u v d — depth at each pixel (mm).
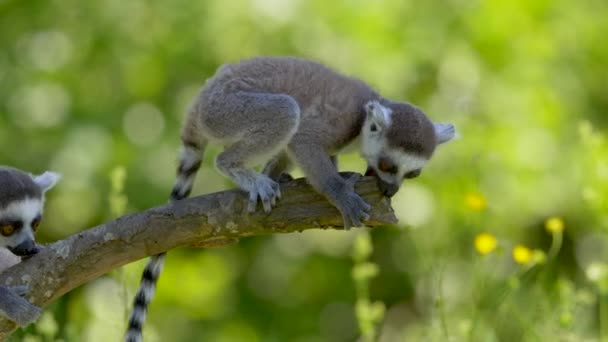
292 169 9438
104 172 15070
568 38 16750
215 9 15875
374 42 15672
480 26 16250
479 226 12375
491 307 9383
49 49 16375
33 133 15477
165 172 15391
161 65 16219
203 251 16688
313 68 9164
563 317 8953
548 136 15992
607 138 16453
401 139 9016
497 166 15711
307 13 15742
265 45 15930
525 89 16188
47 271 7738
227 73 9188
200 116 9172
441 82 16391
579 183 15547
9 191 8930
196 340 15844
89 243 7762
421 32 16062
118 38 16266
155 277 9141
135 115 15961
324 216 8133
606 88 17328
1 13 16500
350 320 17266
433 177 15703
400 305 17781
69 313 12500
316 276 17375
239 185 8719
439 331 9336
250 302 17000
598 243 16484
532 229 17047
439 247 11805
